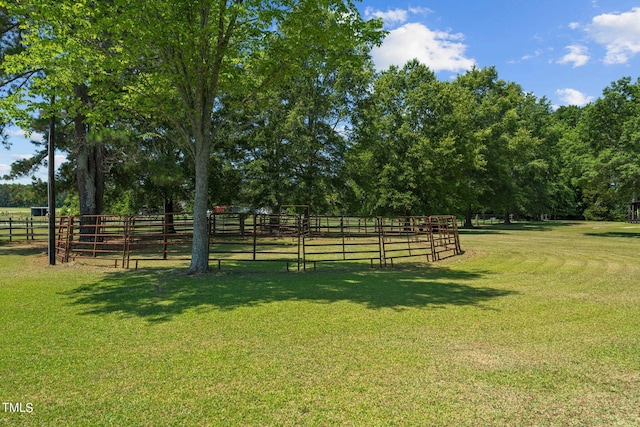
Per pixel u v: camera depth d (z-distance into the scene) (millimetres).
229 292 9102
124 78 12141
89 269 12812
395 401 3908
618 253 17906
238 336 5867
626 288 9758
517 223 56094
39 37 10469
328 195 28688
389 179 32344
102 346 5426
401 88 34812
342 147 28234
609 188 31375
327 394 4043
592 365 4840
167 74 10695
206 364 4801
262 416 3607
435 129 33000
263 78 12875
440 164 32156
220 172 29031
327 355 5113
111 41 12312
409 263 14797
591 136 31203
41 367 4699
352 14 11000
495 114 41219
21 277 11266
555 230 38188
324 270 12859
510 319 6836
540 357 5086
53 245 13992
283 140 27844
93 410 3703
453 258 16281
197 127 12031
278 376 4465
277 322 6602
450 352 5246
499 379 4426
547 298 8547
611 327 6395
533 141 41844
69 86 11852
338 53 11859
